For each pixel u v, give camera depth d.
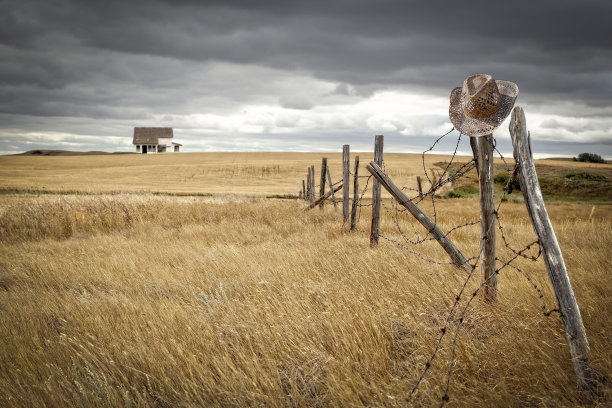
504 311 4.14
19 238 11.73
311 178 18.78
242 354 3.51
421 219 6.26
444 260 7.16
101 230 12.85
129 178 60.03
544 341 3.30
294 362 3.50
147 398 3.16
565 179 50.28
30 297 5.77
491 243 4.43
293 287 5.30
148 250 8.64
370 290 4.92
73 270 7.12
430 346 3.52
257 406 2.93
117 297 5.48
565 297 3.12
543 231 3.22
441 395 2.90
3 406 3.04
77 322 4.55
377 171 6.69
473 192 39.19
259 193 40.53
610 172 60.31
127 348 3.71
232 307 4.67
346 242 9.09
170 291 5.88
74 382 3.30
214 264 6.95
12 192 33.91
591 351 3.12
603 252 7.10
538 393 2.83
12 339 4.13
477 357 3.30
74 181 54.12
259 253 7.87
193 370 3.39
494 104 3.90
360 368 3.29
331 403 2.92
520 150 3.32
